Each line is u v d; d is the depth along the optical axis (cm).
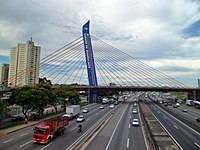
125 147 3256
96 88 13950
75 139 3762
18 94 5906
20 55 16212
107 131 4500
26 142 3503
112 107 10300
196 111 9638
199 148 3244
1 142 3500
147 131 4534
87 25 14675
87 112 8431
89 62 14412
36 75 14650
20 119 6084
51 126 3803
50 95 6981
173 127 5072
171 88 14525
